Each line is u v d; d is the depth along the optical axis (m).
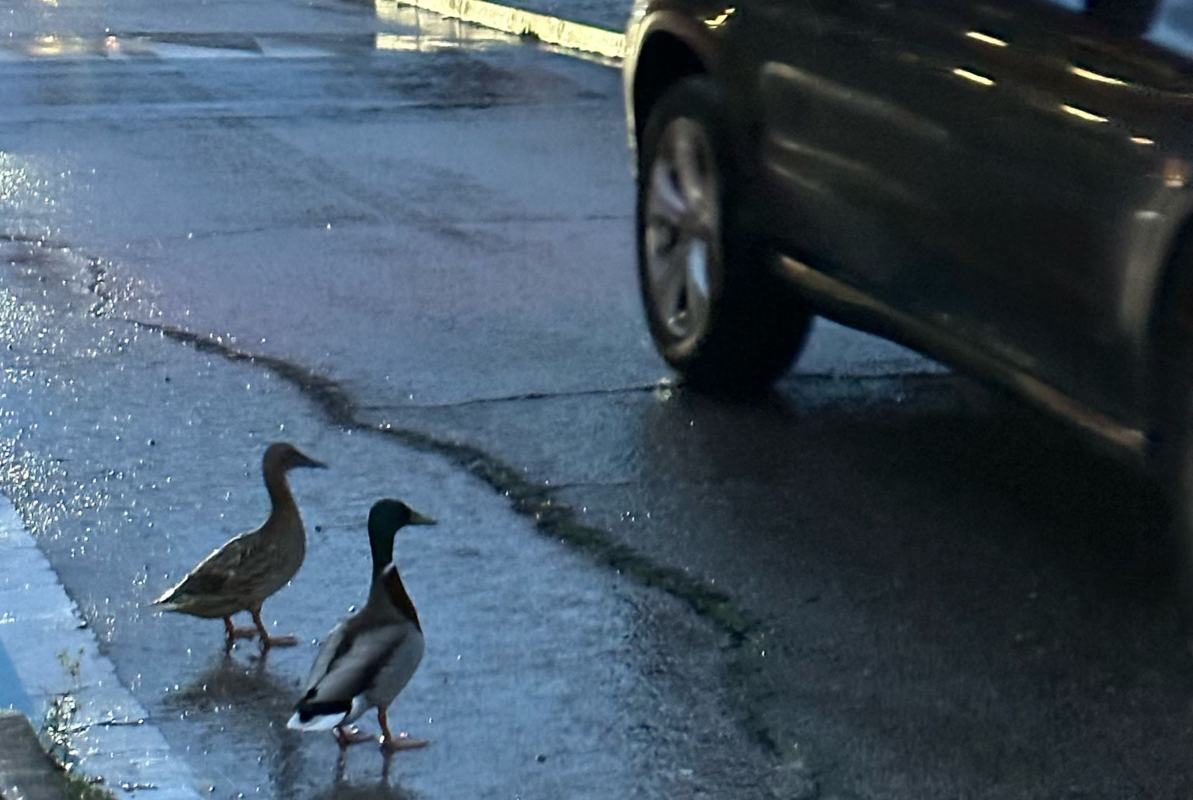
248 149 12.57
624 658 5.27
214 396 7.50
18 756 4.46
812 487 6.59
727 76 7.27
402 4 21.22
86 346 8.13
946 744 4.80
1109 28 5.38
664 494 6.50
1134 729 4.89
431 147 12.86
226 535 6.12
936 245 6.09
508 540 6.09
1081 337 5.47
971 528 6.22
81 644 5.30
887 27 6.29
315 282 9.24
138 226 10.33
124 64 15.80
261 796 4.51
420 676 5.14
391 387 7.64
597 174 12.10
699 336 7.52
